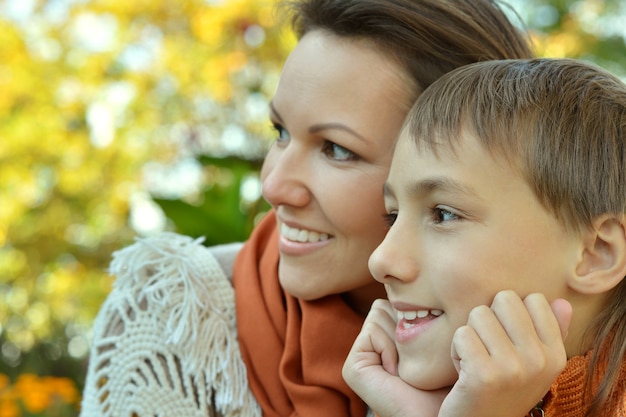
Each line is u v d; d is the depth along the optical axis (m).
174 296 1.29
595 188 0.97
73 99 5.72
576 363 1.03
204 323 1.28
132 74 5.76
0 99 5.56
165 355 1.27
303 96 1.19
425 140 1.00
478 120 0.97
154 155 5.87
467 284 0.96
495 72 1.05
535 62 1.07
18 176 5.65
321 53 1.20
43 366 4.52
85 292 5.73
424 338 1.01
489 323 0.93
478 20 1.29
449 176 0.96
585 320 1.02
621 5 4.30
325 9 1.21
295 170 1.20
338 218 1.19
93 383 1.31
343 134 1.17
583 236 0.97
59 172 5.79
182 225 2.04
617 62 4.14
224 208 2.06
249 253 1.41
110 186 5.88
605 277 0.97
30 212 5.81
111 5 5.67
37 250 5.82
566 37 4.10
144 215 5.89
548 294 0.97
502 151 0.96
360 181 1.18
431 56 1.22
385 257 1.00
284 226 1.24
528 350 0.92
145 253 1.33
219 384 1.27
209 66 5.45
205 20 5.30
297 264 1.24
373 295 1.32
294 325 1.27
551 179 0.95
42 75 5.65
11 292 5.70
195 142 5.36
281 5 1.40
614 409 1.04
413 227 1.01
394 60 1.20
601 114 1.02
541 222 0.95
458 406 0.93
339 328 1.25
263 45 5.16
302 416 1.22
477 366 0.91
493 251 0.95
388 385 1.05
